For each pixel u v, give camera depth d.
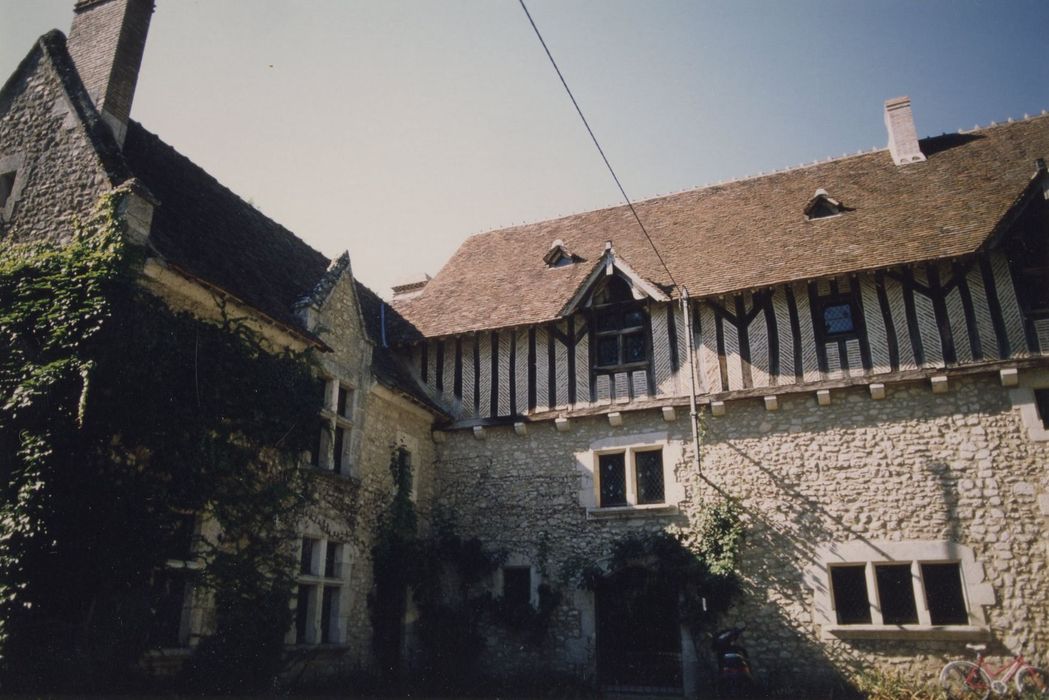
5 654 5.93
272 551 8.37
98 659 6.38
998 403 9.78
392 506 11.18
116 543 6.57
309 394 9.20
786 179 13.91
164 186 9.41
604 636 10.90
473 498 12.14
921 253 10.23
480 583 11.62
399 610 11.03
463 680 10.70
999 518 9.41
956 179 11.88
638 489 11.38
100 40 9.48
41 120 8.93
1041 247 9.98
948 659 9.18
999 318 9.93
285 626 8.27
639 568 10.73
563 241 14.55
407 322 13.49
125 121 9.23
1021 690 8.59
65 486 6.42
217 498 7.58
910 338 10.27
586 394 11.84
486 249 15.42
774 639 9.91
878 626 9.48
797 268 10.95
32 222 8.33
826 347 10.66
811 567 10.03
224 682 7.39
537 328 12.50
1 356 6.89
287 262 11.34
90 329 6.71
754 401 10.94
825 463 10.37
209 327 7.93
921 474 9.88
